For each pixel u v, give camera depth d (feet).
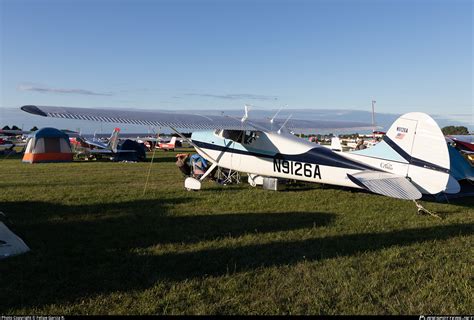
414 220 19.72
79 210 21.75
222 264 13.21
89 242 15.74
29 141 62.85
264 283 11.53
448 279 11.82
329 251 14.53
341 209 22.49
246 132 29.94
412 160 22.27
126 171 46.06
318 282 11.66
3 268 12.72
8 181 35.32
